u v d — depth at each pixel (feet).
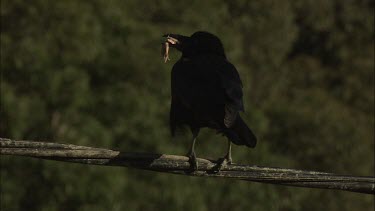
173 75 22.33
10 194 57.77
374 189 20.94
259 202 66.44
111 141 61.62
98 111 63.21
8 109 59.16
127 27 67.00
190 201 61.05
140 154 19.11
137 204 59.77
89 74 65.87
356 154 80.48
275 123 82.58
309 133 81.25
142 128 62.64
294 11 111.24
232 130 20.08
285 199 71.77
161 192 60.29
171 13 79.51
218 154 65.98
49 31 63.57
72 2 64.23
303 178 20.58
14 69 61.87
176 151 63.00
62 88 61.52
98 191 57.21
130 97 63.26
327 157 80.79
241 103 20.80
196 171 20.02
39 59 61.67
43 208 57.52
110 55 66.13
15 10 64.44
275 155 74.64
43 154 18.06
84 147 18.48
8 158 57.93
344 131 80.74
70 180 57.11
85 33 63.98
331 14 110.63
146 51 66.80
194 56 23.08
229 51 80.33
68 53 63.10
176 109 22.03
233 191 65.10
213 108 20.62
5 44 61.87
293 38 104.73
